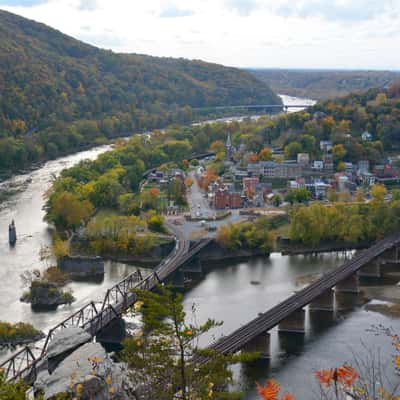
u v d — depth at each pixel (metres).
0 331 191.00
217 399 102.56
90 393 82.12
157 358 77.62
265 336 184.12
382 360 175.50
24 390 70.56
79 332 139.00
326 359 181.75
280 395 157.25
